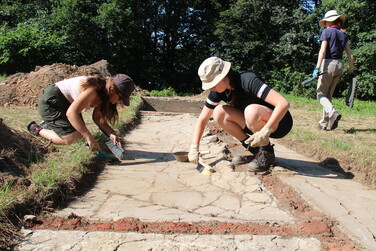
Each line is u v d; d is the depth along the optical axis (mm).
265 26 18938
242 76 3186
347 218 2469
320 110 8891
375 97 15430
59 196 2715
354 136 5293
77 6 17500
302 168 3781
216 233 2188
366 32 14695
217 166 3654
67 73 8359
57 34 17281
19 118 4965
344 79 15578
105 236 2092
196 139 3518
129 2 18141
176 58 21609
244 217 2482
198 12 21703
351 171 3738
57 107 3529
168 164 3832
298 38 17578
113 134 3818
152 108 9266
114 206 2652
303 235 2188
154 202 2756
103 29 17969
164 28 21516
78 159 3309
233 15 18422
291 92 15219
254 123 3236
